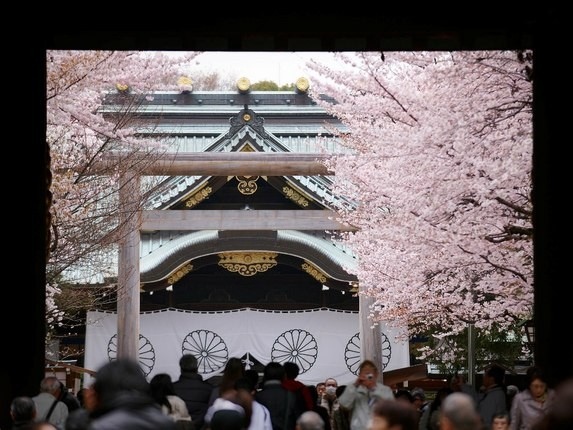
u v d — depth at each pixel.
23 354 12.75
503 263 19.95
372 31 12.80
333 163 25.45
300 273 36.50
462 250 19.47
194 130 36.91
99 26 12.70
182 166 27.61
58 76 18.59
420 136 17.50
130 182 24.02
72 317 28.19
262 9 12.51
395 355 35.78
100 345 35.28
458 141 17.25
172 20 12.62
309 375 36.12
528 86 17.25
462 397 6.55
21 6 12.32
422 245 20.53
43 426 6.93
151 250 33.62
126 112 22.58
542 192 13.16
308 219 29.80
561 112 12.85
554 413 5.14
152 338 36.06
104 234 25.36
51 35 12.88
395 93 19.69
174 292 36.31
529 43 13.12
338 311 36.38
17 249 12.78
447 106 17.30
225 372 11.86
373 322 28.86
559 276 12.89
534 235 13.45
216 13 12.54
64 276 28.42
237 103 37.50
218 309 36.41
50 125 21.05
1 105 12.55
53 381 12.52
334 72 20.36
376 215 23.75
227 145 32.16
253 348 36.16
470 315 24.22
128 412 5.69
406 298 24.44
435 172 17.94
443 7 12.56
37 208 13.10
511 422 12.67
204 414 12.84
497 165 17.09
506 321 25.12
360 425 12.59
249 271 34.38
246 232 33.19
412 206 19.17
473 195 18.61
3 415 12.38
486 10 12.57
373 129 21.62
